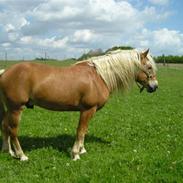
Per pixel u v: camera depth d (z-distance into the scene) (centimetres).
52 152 1067
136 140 1210
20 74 961
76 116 1702
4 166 945
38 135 1293
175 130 1358
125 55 1070
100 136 1280
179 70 6588
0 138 1222
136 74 1098
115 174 859
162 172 862
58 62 5450
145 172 868
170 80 4453
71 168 916
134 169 893
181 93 2952
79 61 1071
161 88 3384
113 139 1233
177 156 980
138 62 1082
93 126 1448
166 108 2028
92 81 1009
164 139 1212
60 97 984
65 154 1059
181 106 2133
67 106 1008
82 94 1000
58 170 903
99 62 1039
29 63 988
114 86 1063
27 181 840
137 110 1939
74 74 1000
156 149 1084
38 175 879
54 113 1767
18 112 984
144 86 1125
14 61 5372
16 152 1006
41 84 967
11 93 965
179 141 1180
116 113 1808
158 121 1557
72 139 1235
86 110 1020
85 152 1063
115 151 1080
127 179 830
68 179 844
